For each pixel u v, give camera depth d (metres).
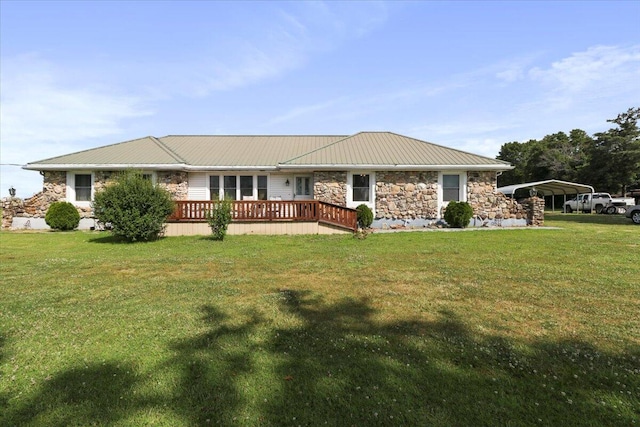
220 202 12.81
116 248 10.42
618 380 2.79
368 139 19.27
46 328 3.88
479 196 16.31
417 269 7.04
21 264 7.77
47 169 15.46
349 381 2.78
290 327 3.93
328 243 11.15
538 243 10.66
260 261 8.08
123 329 3.86
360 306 4.69
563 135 50.44
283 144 20.17
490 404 2.48
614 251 9.09
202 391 2.64
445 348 3.37
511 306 4.65
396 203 16.03
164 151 16.88
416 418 2.32
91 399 2.53
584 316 4.25
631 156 33.03
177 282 6.07
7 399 2.52
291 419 2.32
